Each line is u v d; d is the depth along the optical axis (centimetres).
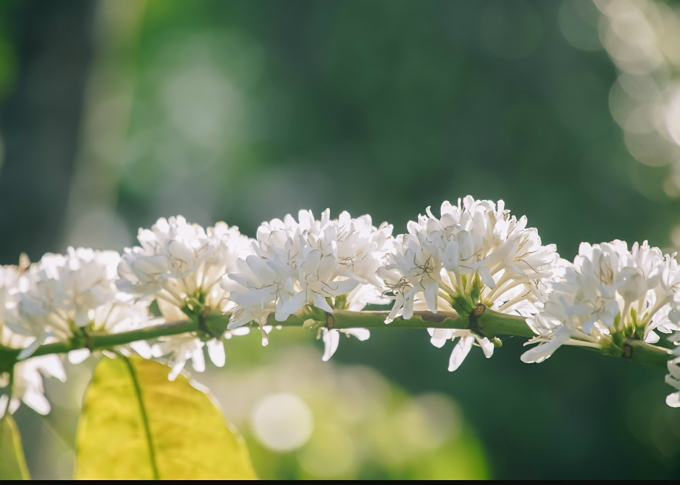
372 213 1230
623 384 1117
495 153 1165
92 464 150
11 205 476
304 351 816
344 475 559
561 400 1111
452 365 148
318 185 1311
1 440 144
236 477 151
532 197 1117
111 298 147
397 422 640
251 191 1468
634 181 1157
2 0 579
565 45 1206
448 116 1176
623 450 1112
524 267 139
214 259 147
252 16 1416
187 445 150
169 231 154
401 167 1177
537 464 1025
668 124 1180
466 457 625
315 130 1334
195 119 1509
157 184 1564
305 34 1359
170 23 1421
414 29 1185
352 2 1239
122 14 589
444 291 142
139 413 151
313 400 627
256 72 1412
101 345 144
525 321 135
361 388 761
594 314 126
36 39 491
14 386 156
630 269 129
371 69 1203
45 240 482
